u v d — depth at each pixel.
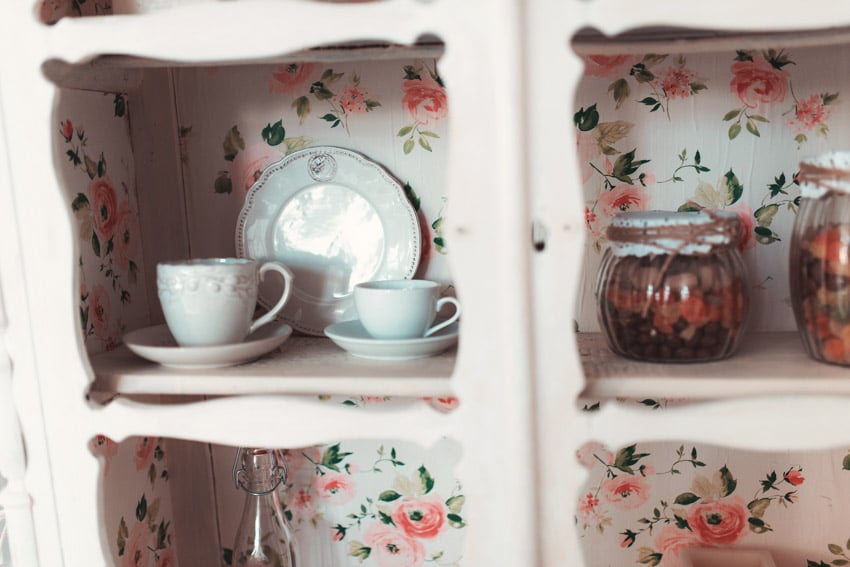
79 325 0.83
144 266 1.09
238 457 1.04
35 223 0.81
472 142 0.73
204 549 1.15
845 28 0.82
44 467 0.85
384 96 1.04
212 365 0.86
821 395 0.73
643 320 0.81
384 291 0.86
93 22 0.78
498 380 0.75
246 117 1.08
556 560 0.77
